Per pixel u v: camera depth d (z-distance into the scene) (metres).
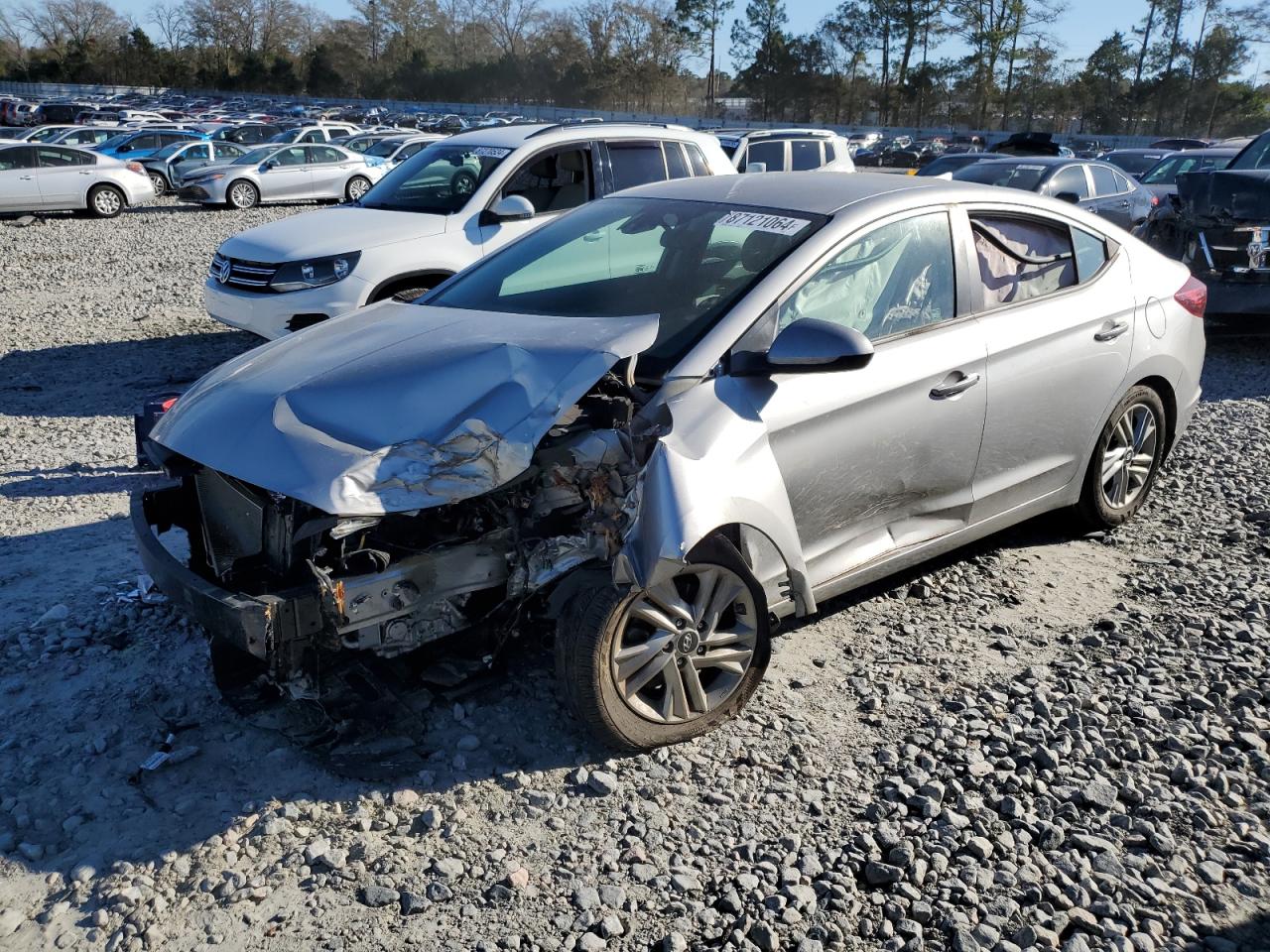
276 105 86.75
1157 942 2.69
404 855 2.98
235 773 3.33
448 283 4.51
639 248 4.15
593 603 3.21
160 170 27.33
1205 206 9.32
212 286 8.29
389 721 3.52
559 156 8.52
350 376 3.39
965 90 90.88
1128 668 3.96
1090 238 4.89
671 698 3.41
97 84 101.69
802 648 4.14
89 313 11.72
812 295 3.76
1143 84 85.81
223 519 3.59
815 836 3.07
